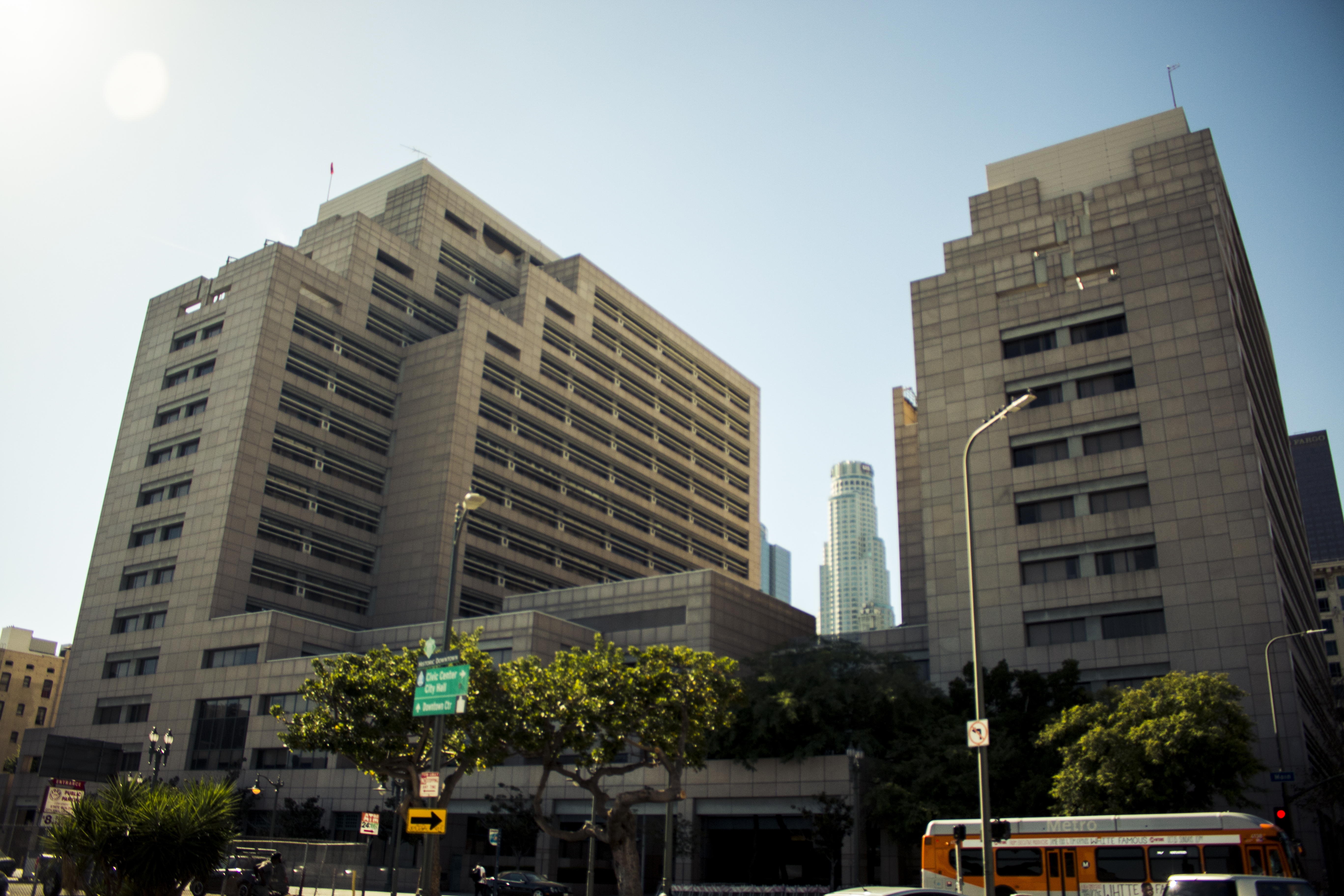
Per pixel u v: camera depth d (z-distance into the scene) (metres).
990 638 68.69
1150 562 64.88
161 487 97.06
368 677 37.72
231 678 83.25
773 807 55.78
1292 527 85.94
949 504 74.00
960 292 79.50
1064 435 70.62
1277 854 27.88
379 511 102.19
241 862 40.50
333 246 109.38
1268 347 94.38
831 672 57.59
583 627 84.06
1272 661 58.59
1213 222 69.56
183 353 102.00
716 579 80.06
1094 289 72.88
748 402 148.25
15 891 36.31
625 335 126.88
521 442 108.06
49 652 146.12
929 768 49.19
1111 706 46.41
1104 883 29.92
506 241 128.88
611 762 41.06
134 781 29.06
